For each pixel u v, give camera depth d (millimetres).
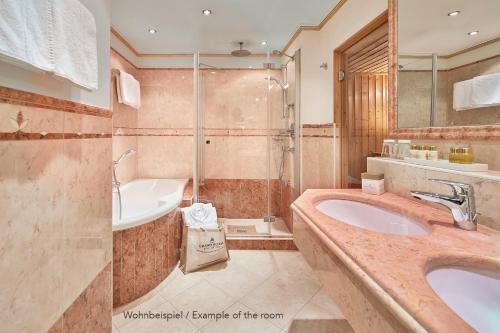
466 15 1019
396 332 468
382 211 1147
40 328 585
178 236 2285
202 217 2344
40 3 562
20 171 529
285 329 1448
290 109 2797
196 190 2723
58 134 650
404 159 1274
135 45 2908
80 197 748
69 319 695
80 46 711
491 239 715
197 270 2090
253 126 3162
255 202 3188
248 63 3152
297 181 2604
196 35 2635
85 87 734
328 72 2316
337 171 2258
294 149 2637
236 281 1934
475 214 797
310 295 1765
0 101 482
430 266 594
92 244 816
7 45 471
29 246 553
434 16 1164
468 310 564
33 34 539
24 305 542
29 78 559
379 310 527
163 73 3217
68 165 692
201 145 3049
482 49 955
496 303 587
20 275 530
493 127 901
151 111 3254
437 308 419
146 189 2996
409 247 658
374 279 525
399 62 1388
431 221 875
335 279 746
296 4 2053
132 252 1680
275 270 2102
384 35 1842
